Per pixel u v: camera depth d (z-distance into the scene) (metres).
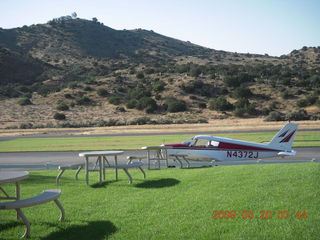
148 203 6.85
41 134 43.88
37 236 5.28
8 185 9.62
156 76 106.12
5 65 131.00
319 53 160.12
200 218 5.67
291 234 4.72
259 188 7.42
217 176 9.42
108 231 5.32
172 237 4.90
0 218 6.36
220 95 85.94
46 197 5.65
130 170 12.38
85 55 178.62
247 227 5.09
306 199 6.27
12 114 74.56
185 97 84.00
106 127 52.62
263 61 151.75
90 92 93.50
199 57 183.62
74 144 28.52
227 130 38.22
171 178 9.66
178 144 15.21
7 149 26.30
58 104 85.38
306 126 40.25
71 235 5.27
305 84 87.69
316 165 10.61
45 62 150.38
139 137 32.84
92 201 7.32
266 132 33.78
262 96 81.88
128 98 85.50
